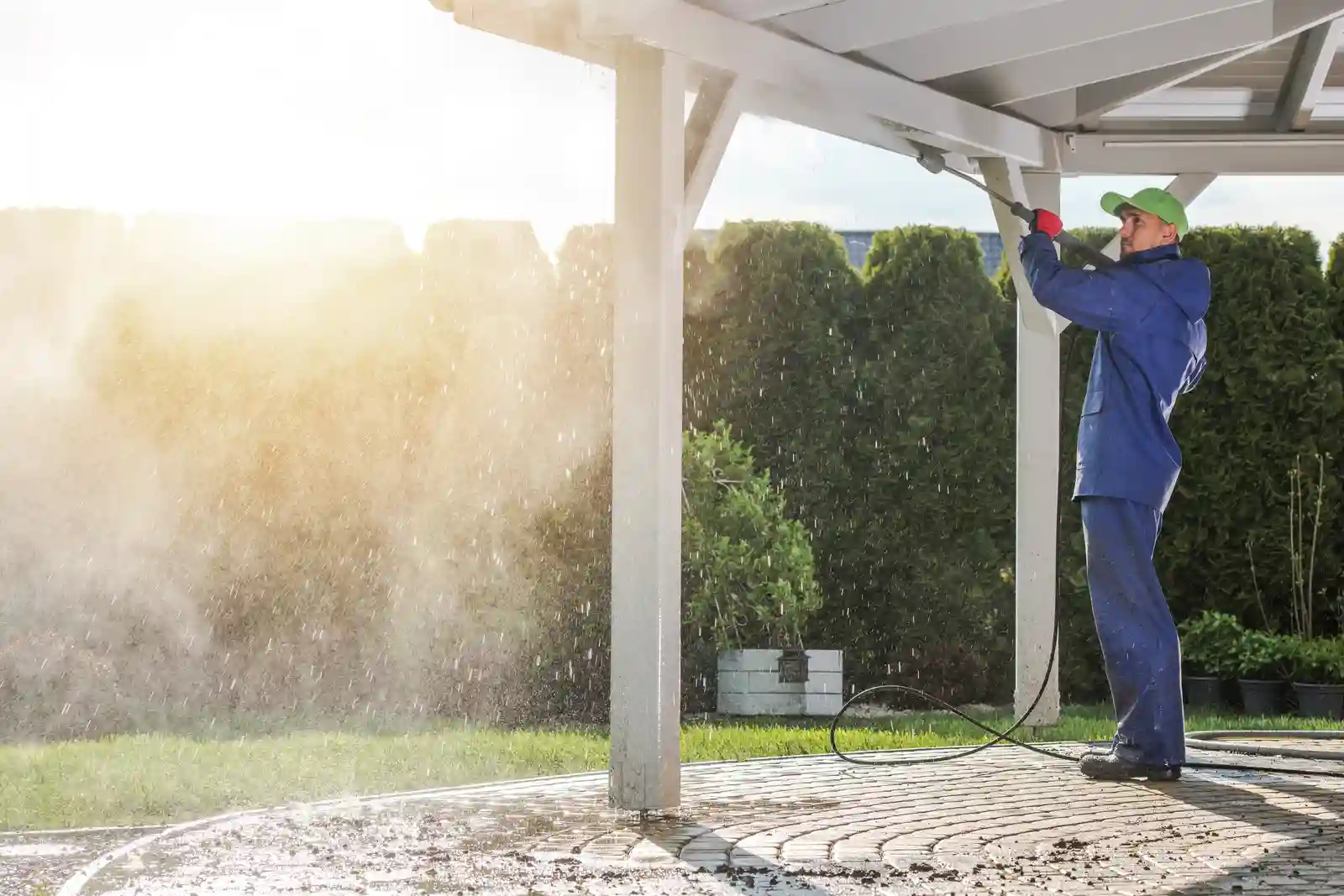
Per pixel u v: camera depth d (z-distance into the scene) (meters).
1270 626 10.19
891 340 10.30
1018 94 6.41
